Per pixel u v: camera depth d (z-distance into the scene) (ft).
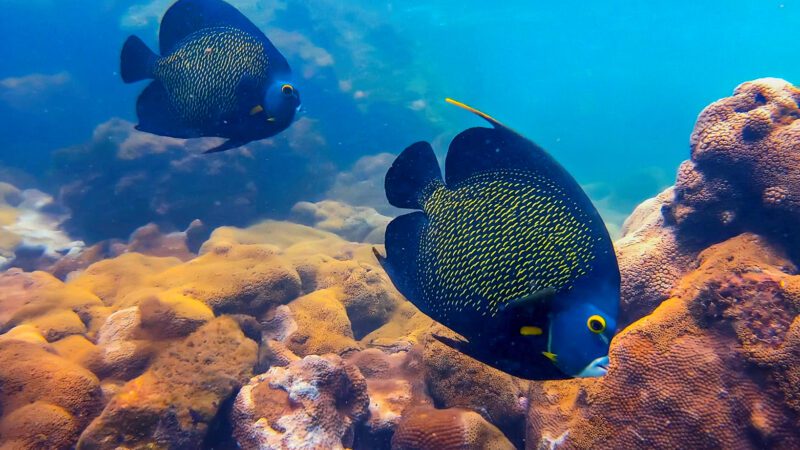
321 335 5.36
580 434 3.25
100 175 12.22
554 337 1.74
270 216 13.34
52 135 20.03
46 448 3.34
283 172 13.64
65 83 21.20
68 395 3.64
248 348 4.42
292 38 21.29
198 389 3.85
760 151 3.63
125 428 3.44
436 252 2.01
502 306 1.83
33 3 21.26
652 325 3.31
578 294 1.73
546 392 3.67
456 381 4.14
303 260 7.09
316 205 13.70
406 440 3.66
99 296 6.31
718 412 2.94
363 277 6.75
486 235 1.90
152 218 11.89
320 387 3.92
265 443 3.60
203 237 10.75
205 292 5.34
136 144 12.25
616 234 14.61
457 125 22.29
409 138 20.54
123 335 4.55
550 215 1.82
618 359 3.28
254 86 2.71
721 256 3.51
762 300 3.04
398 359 5.03
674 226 4.20
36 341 4.42
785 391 2.81
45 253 11.11
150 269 7.11
